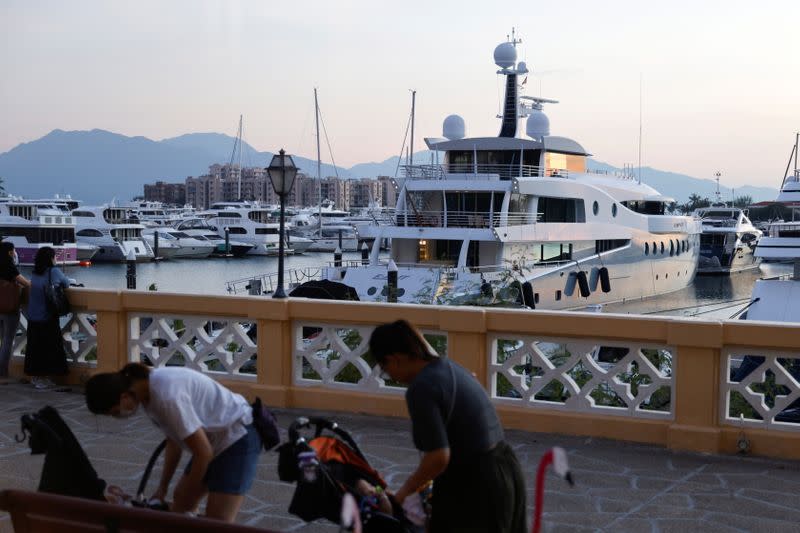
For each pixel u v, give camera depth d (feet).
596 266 131.23
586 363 27.37
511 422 28.25
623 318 26.55
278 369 31.07
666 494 22.34
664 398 38.65
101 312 33.68
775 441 25.25
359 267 110.22
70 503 12.54
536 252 121.39
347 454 14.65
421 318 28.84
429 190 118.62
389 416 29.78
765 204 120.37
